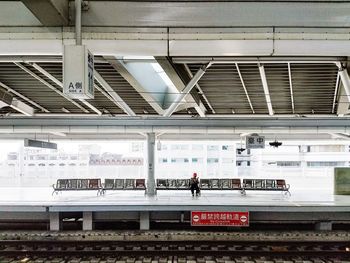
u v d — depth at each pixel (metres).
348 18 5.52
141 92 9.84
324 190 20.17
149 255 8.92
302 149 33.72
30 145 16.25
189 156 32.75
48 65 8.26
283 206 12.03
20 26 5.53
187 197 14.98
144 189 16.42
